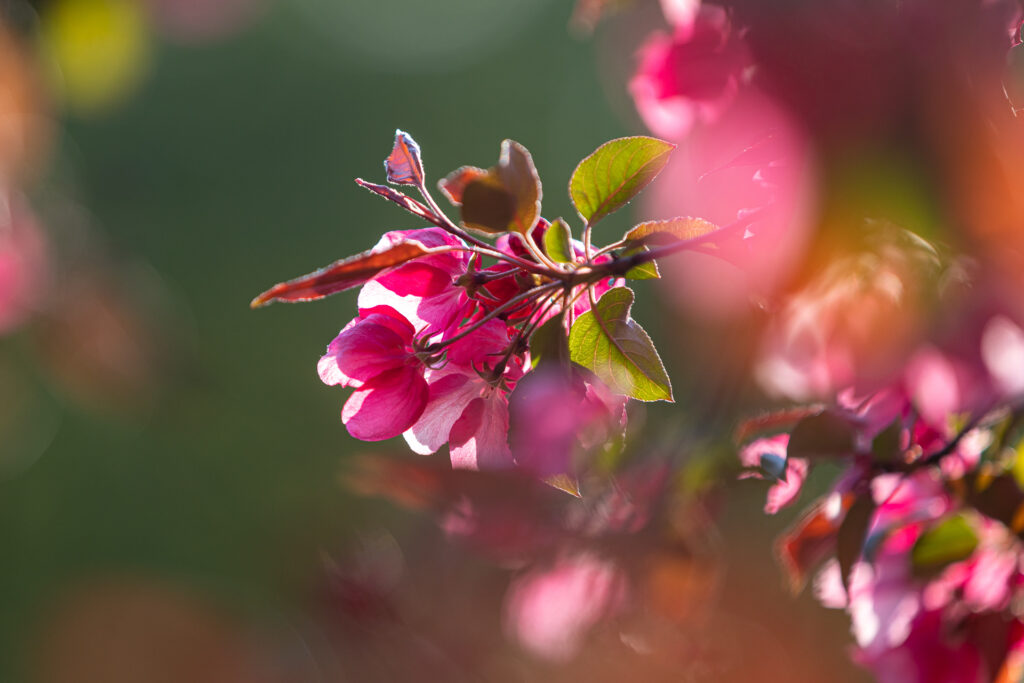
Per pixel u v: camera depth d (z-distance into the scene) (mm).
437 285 754
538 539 747
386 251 735
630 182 758
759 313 803
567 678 812
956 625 792
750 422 801
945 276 746
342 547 908
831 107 711
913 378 773
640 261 750
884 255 744
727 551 844
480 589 831
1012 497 772
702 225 751
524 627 825
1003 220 710
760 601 847
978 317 746
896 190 712
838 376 791
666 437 805
